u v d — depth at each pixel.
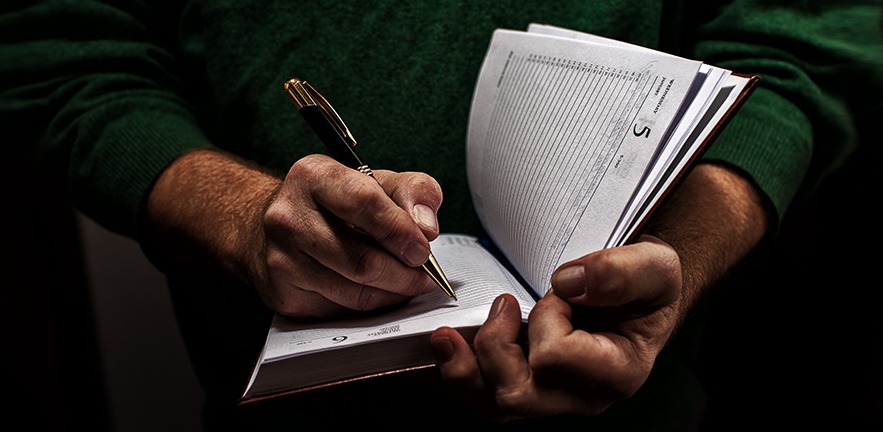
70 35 0.71
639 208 0.42
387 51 0.67
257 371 0.41
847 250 1.23
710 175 0.66
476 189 0.62
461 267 0.52
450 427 0.65
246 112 0.69
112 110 0.67
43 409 1.05
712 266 0.56
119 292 1.11
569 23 0.69
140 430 1.18
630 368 0.42
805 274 1.28
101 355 1.12
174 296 0.74
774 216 0.64
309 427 0.66
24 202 0.99
